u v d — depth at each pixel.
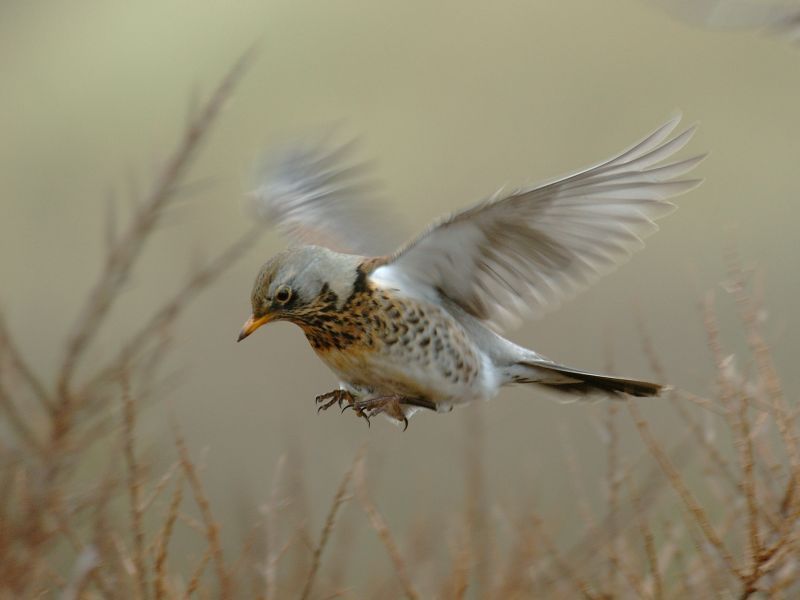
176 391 16.78
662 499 9.20
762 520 7.91
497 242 8.55
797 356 16.77
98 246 21.03
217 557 7.13
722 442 10.34
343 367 9.01
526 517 9.50
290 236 10.16
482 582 8.39
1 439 6.63
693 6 6.31
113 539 7.08
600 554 8.65
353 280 8.73
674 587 8.27
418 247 8.70
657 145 7.64
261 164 10.76
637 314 14.77
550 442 14.79
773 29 6.31
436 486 14.05
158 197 8.11
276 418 16.48
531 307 8.89
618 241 8.27
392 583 8.84
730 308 17.70
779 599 7.38
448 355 8.84
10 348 6.83
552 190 7.95
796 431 8.01
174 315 7.84
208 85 23.12
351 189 10.62
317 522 12.77
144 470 7.09
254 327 8.75
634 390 9.20
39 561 6.49
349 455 13.88
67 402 6.73
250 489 12.52
